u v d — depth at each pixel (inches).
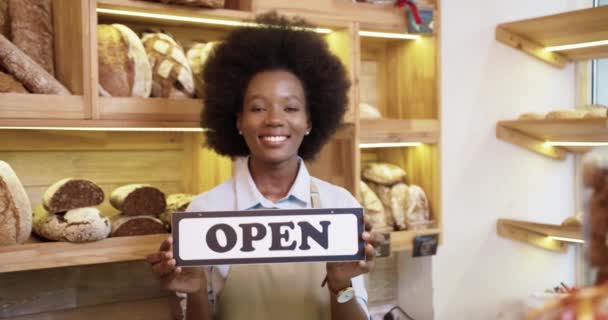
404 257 112.0
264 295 57.3
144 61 71.7
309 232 50.6
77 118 65.5
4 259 61.8
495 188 117.4
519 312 22.3
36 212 70.6
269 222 50.4
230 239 50.3
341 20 83.7
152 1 70.7
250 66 60.2
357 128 85.0
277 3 78.8
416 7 89.8
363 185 95.7
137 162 84.8
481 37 114.3
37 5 69.5
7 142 74.9
